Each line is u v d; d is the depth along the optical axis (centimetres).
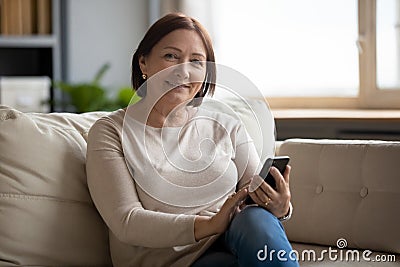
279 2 461
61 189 200
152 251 200
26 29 548
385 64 412
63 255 199
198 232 189
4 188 192
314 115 383
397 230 224
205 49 206
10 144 196
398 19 404
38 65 591
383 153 233
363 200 232
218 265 195
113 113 207
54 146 203
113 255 206
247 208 194
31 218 194
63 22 556
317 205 238
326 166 240
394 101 411
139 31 572
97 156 197
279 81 463
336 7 438
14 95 528
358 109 427
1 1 541
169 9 491
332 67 442
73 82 569
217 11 477
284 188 200
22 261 192
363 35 418
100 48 573
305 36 452
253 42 471
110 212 192
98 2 572
